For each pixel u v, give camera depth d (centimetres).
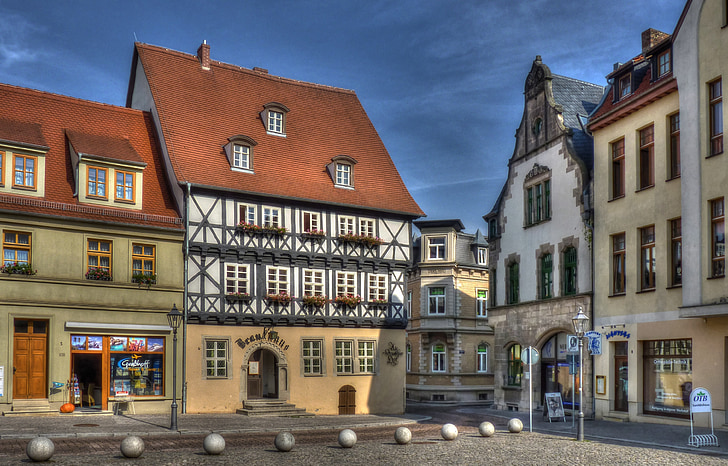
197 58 3250
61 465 1330
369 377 3072
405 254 3222
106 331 2488
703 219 2095
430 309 4450
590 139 2870
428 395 4353
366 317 3083
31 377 2356
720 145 2078
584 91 3166
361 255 3095
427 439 1880
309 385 2920
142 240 2592
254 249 2825
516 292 3152
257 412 2686
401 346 3172
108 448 1633
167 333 2605
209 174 2795
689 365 2212
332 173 3138
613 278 2548
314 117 3378
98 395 2470
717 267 2059
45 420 2158
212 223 2752
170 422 2205
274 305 2862
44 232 2394
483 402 4362
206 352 2712
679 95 2225
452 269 4419
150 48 3139
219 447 1507
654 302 2333
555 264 2862
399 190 3312
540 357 2942
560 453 1552
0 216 2314
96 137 2719
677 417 2244
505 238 3222
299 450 1602
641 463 1412
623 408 2472
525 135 3123
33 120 2650
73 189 2558
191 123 2948
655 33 2858
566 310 2750
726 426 2031
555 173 2892
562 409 2531
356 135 3441
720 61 2081
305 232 2956
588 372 2609
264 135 3117
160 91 2986
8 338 2298
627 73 2603
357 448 1645
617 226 2525
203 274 2716
